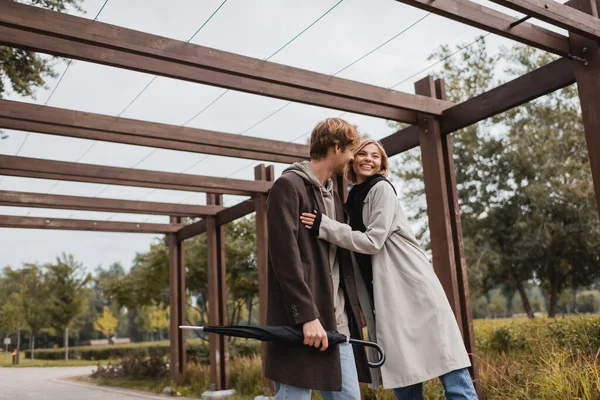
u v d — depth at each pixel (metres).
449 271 4.07
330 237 1.73
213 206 7.47
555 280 11.61
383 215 1.96
